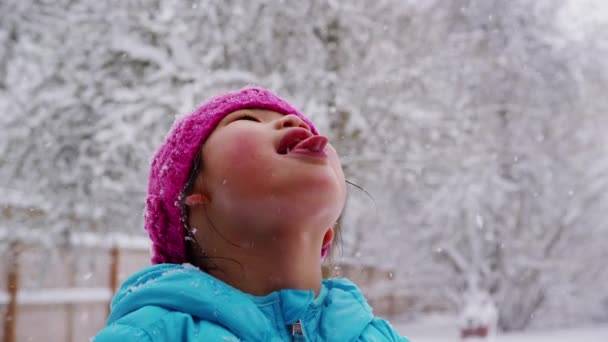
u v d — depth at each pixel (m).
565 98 12.71
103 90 8.34
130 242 9.74
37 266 8.54
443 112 10.65
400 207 12.62
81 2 8.63
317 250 1.19
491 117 12.42
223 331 1.04
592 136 14.23
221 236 1.16
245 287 1.16
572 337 13.98
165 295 1.08
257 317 1.08
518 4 12.55
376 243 13.54
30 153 8.34
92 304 9.34
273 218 1.11
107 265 9.58
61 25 8.61
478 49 12.23
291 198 1.09
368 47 10.07
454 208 11.76
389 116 9.70
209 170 1.18
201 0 8.55
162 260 1.35
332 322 1.18
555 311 16.09
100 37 8.42
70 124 8.29
